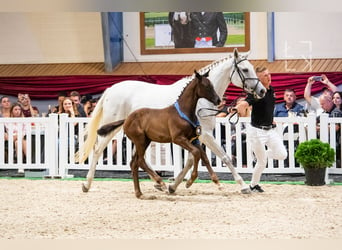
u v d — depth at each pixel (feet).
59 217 28.14
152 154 42.93
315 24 52.06
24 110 53.83
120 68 55.72
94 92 52.70
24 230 25.21
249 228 24.81
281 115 48.70
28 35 57.41
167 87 36.04
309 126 39.88
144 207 30.58
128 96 36.63
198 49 55.06
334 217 27.14
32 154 47.44
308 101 48.34
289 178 42.42
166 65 55.16
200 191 36.37
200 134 32.73
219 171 41.52
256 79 33.94
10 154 44.83
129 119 33.53
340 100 47.55
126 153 44.01
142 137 33.32
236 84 34.55
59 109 52.75
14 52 58.03
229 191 36.47
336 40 51.65
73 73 55.57
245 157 44.01
